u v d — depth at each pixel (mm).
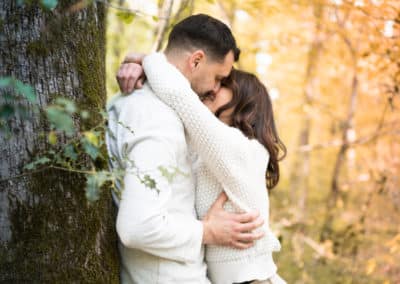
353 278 4211
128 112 1753
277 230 4375
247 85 2072
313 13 4469
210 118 1764
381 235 4613
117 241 1799
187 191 1800
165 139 1664
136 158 1635
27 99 1521
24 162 1533
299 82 6152
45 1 1248
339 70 5371
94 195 1362
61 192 1581
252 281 1930
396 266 4289
